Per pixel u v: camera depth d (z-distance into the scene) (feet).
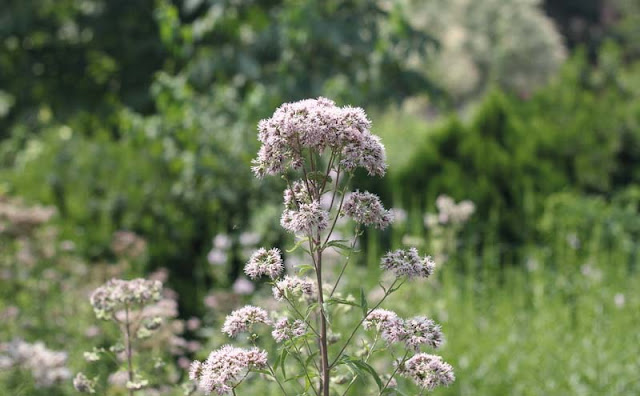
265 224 27.35
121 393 14.76
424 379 9.53
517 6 83.05
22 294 23.43
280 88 35.63
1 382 17.37
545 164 34.40
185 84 35.50
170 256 27.68
